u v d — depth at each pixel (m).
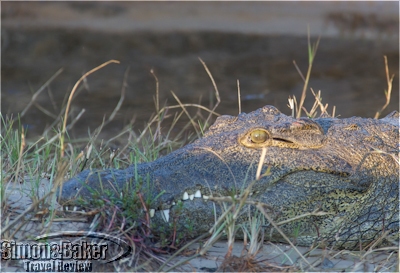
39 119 17.38
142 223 7.28
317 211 7.84
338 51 29.19
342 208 7.96
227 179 7.59
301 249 7.90
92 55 29.03
